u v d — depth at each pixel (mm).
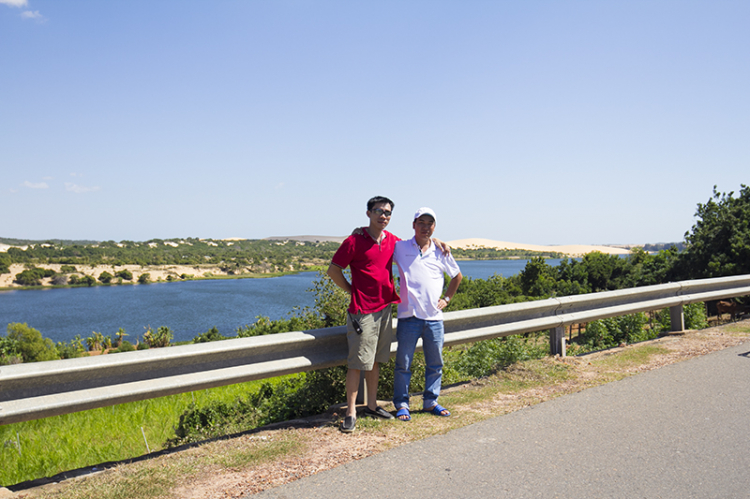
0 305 186000
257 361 3963
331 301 6371
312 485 2963
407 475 3088
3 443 5848
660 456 3328
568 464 3219
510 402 4660
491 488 2889
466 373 7707
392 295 4234
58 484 3047
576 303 6379
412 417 4328
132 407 7629
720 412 4184
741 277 8812
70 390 3156
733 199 23359
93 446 5762
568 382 5262
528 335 12500
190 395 8484
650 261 29922
